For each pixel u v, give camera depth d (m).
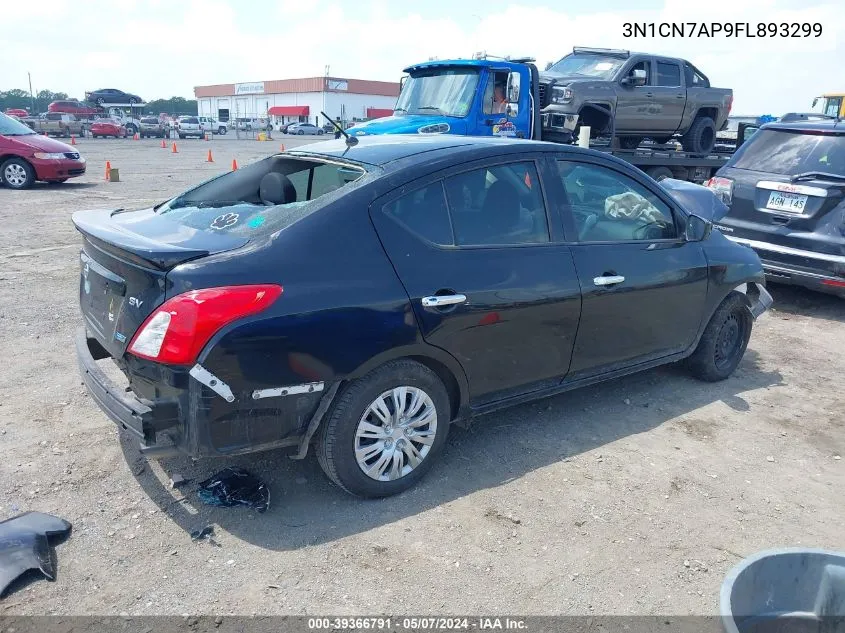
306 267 3.12
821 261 6.84
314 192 3.80
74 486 3.50
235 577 2.92
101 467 3.68
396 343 3.31
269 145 40.03
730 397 5.03
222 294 2.90
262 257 3.06
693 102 13.19
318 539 3.19
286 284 3.05
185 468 3.71
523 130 11.12
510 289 3.69
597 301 4.12
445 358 3.54
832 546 3.30
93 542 3.09
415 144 3.93
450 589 2.91
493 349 3.72
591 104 11.60
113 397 3.04
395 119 10.84
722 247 5.06
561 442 4.21
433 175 3.59
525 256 3.82
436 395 3.57
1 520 3.19
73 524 3.21
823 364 5.83
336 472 3.34
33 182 15.19
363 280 3.24
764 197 7.36
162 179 18.12
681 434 4.39
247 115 99.94
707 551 3.23
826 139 7.21
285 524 3.28
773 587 2.36
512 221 3.85
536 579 2.99
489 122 10.59
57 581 2.85
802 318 7.23
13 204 12.69
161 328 2.90
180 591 2.83
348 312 3.16
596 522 3.41
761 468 4.01
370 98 88.69
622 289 4.24
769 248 7.18
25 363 5.01
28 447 3.84
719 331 5.13
